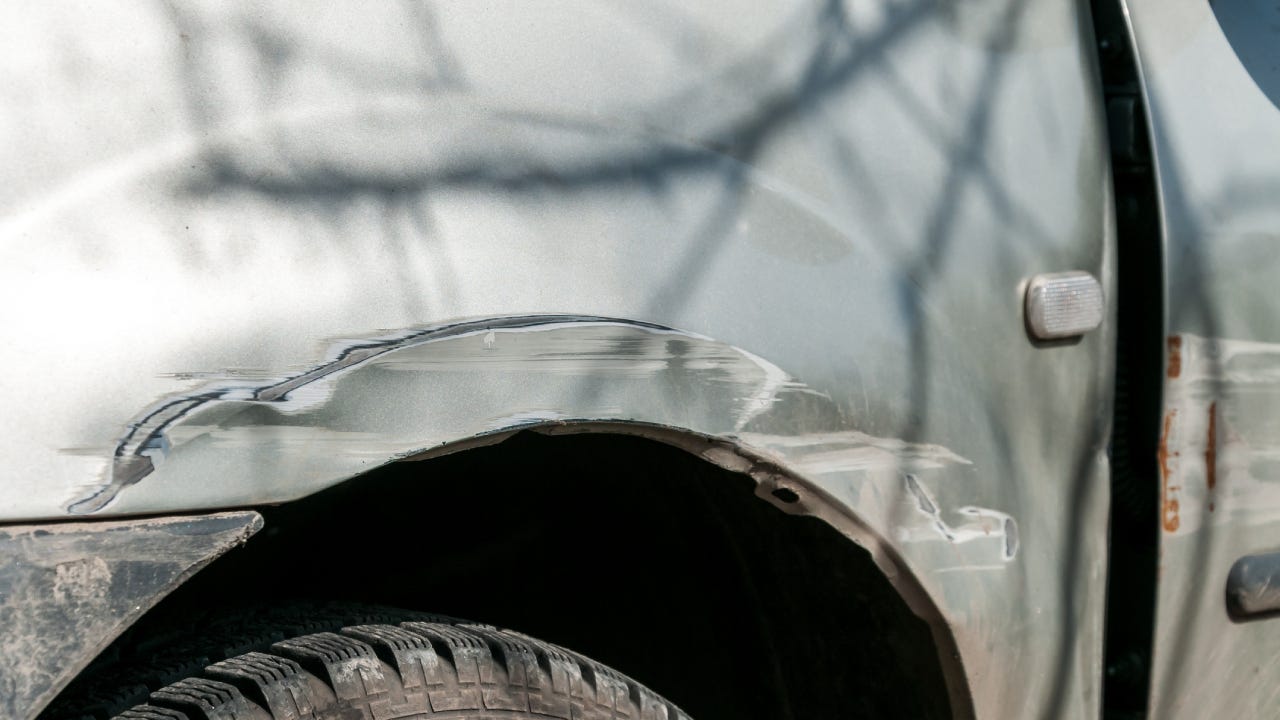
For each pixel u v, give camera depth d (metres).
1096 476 1.93
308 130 1.34
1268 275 2.03
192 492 1.24
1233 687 2.11
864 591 1.79
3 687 1.13
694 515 1.83
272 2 1.35
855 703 1.88
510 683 1.53
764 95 1.65
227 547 1.25
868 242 1.70
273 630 1.49
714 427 1.56
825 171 1.68
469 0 1.47
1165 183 1.93
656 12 1.60
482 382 1.40
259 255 1.29
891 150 1.73
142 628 1.46
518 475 1.80
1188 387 1.96
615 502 1.88
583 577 1.95
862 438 1.68
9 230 1.19
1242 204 2.00
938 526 1.76
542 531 1.90
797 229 1.64
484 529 1.84
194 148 1.28
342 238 1.34
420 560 1.82
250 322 1.28
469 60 1.46
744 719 1.97
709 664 1.95
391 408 1.34
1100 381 1.92
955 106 1.80
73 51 1.25
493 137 1.45
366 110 1.38
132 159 1.25
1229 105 2.01
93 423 1.19
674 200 1.55
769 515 1.75
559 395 1.44
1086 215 1.90
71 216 1.21
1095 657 1.96
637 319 1.50
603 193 1.50
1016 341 1.83
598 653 1.96
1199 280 1.96
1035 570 1.87
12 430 1.16
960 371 1.77
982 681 1.84
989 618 1.82
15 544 1.16
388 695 1.43
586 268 1.48
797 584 1.83
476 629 1.60
